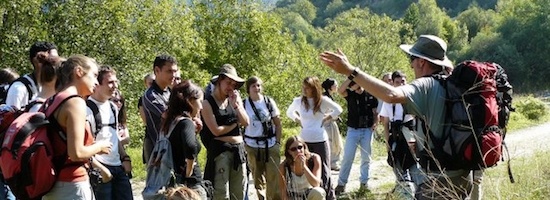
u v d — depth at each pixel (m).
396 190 5.82
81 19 20.39
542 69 57.09
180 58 26.69
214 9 33.50
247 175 6.04
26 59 19.03
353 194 8.07
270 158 6.77
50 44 4.77
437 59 3.88
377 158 10.72
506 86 3.79
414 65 4.01
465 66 3.62
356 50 30.53
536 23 58.56
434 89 3.61
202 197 4.85
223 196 5.77
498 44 62.00
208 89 6.21
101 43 21.05
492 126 3.60
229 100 5.88
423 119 3.60
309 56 32.06
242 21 33.38
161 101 5.19
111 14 21.05
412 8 83.44
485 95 3.59
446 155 3.62
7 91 4.80
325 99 7.43
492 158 3.57
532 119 20.59
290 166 6.41
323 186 7.05
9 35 18.45
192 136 4.71
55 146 3.72
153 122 5.14
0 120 4.04
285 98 30.97
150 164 4.72
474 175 4.24
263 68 32.25
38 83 4.75
